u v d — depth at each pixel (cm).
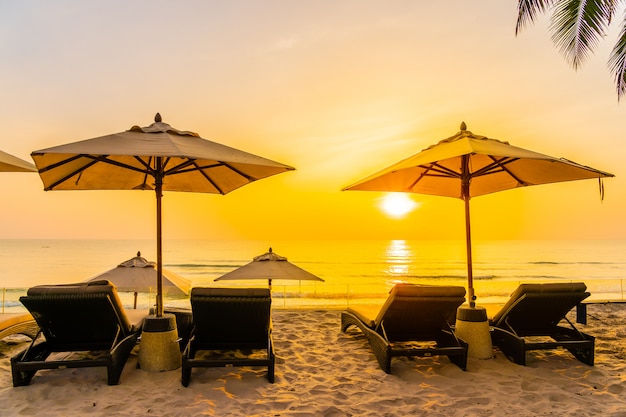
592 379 448
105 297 425
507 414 366
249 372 474
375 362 510
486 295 2152
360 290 3005
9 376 454
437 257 5916
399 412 373
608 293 2180
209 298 439
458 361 484
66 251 7244
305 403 391
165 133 450
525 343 486
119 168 568
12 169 552
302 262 5247
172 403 388
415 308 479
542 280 3719
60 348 463
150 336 468
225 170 586
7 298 2278
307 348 573
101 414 366
